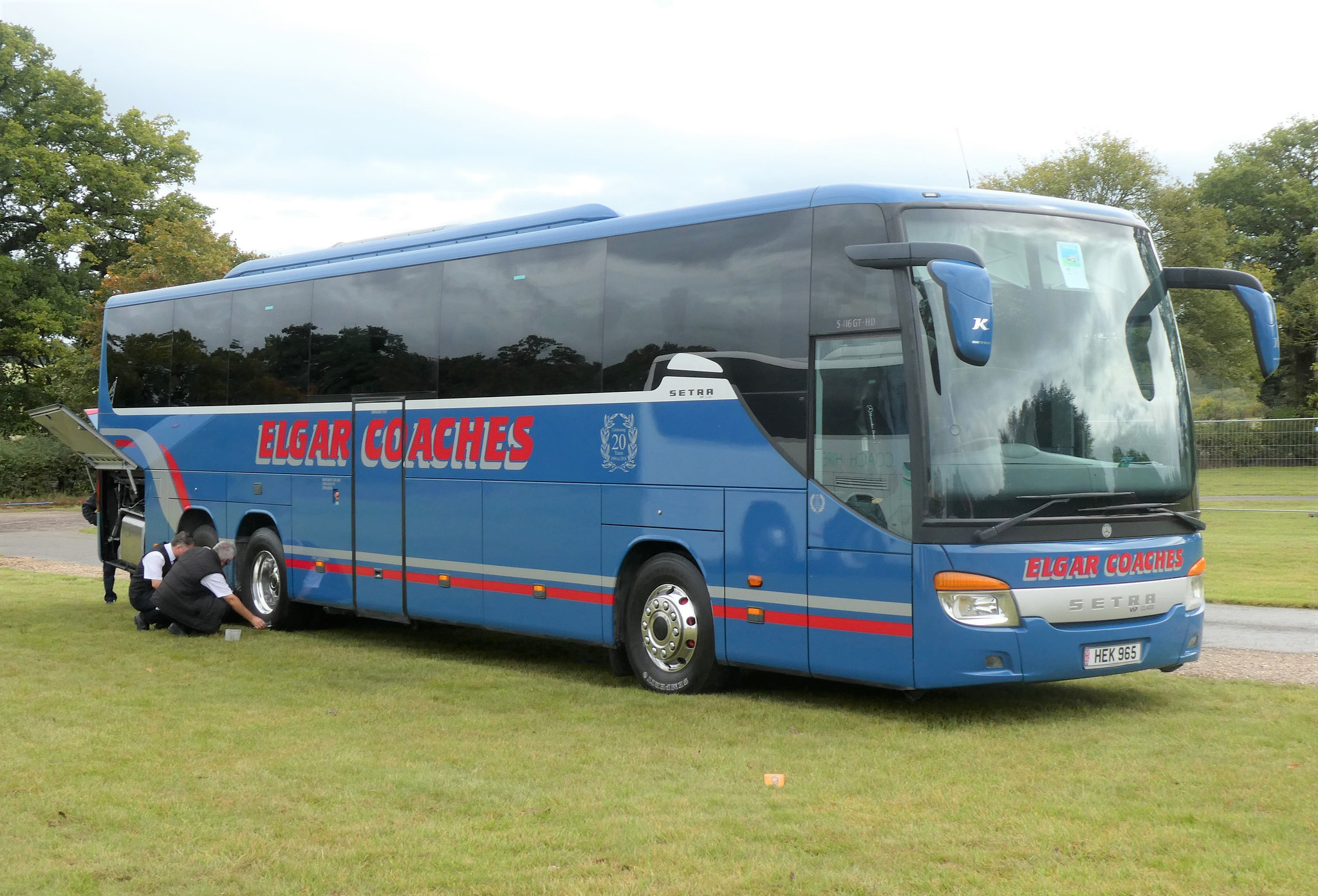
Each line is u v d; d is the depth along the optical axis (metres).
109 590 17.09
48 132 49.09
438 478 12.27
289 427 14.20
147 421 16.53
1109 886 5.30
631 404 10.44
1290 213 68.44
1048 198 9.46
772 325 9.46
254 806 6.75
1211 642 12.23
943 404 8.56
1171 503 9.24
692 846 5.94
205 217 52.38
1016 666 8.48
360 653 12.73
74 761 7.80
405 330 12.74
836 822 6.32
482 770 7.50
